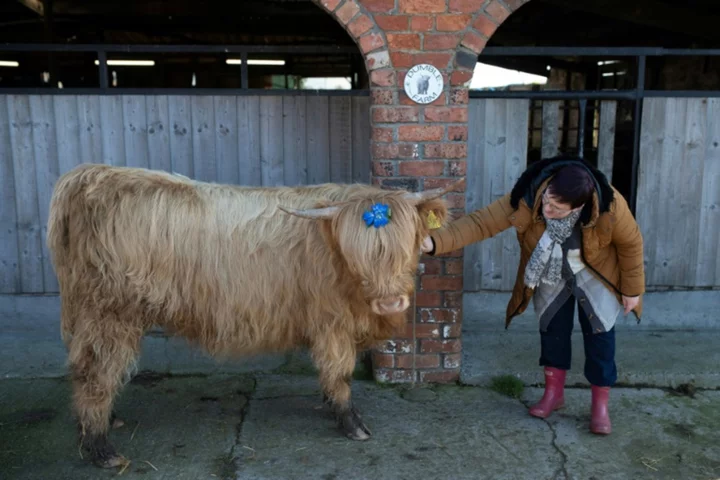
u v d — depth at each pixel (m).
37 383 4.06
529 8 7.38
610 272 3.32
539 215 3.27
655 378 4.11
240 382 4.12
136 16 7.54
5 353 4.48
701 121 4.79
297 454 3.27
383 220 2.75
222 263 3.14
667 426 3.59
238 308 3.18
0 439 3.38
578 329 5.06
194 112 4.66
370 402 3.86
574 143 6.31
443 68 3.78
